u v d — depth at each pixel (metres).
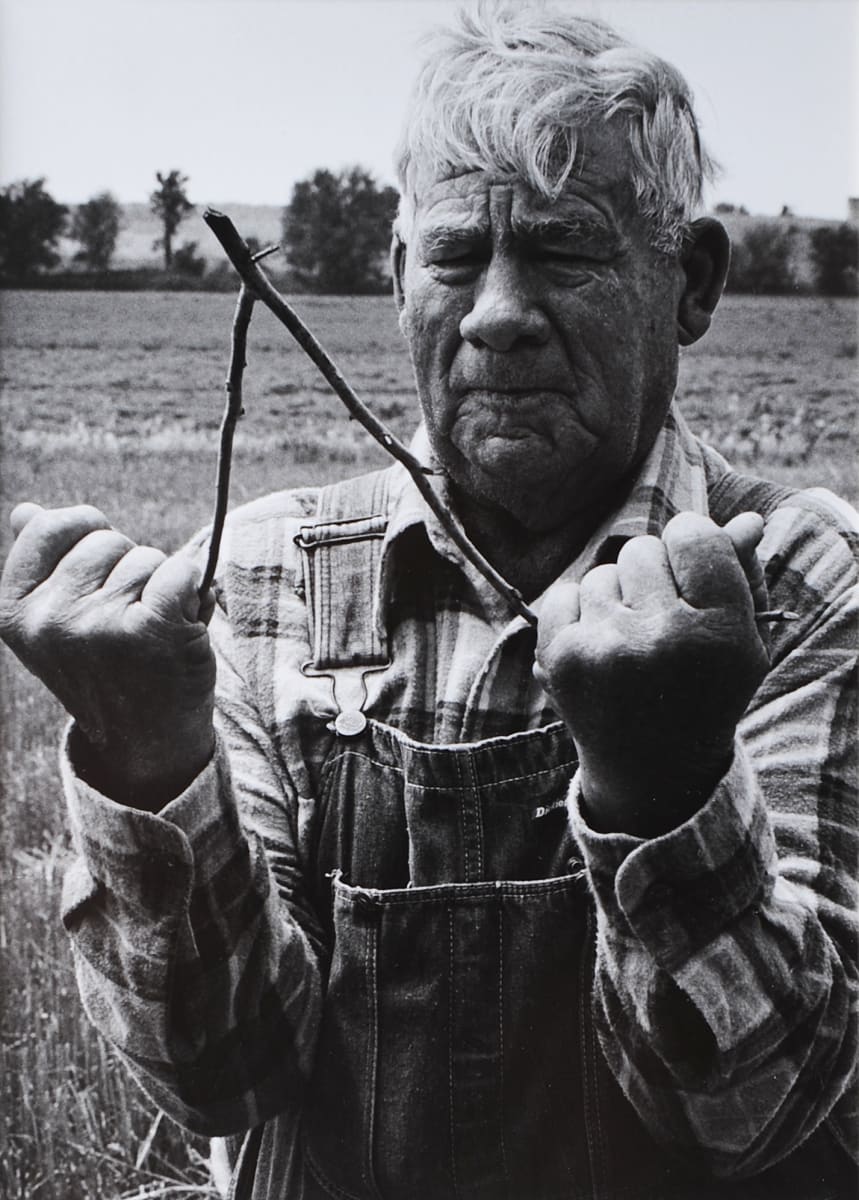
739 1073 0.65
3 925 1.50
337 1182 0.76
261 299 0.57
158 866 0.64
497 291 0.71
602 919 0.64
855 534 0.79
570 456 0.73
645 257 0.73
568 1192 0.73
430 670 0.78
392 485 0.83
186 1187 1.37
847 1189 0.78
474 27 0.75
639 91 0.72
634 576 0.58
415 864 0.74
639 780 0.60
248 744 0.78
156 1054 0.70
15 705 1.61
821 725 0.73
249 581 0.82
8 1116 1.40
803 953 0.65
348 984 0.75
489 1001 0.73
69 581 0.62
